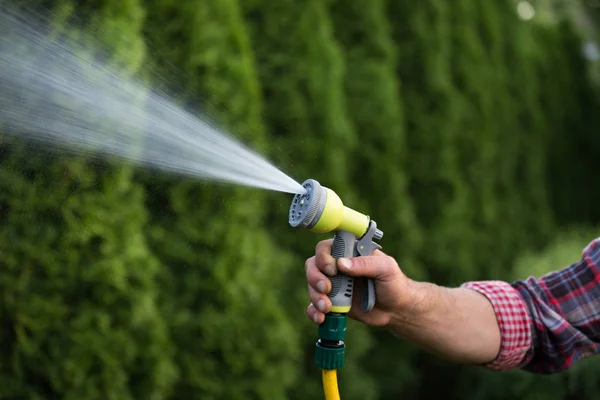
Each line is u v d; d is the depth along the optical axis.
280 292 2.85
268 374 2.40
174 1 2.27
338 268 1.38
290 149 2.90
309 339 2.96
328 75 2.97
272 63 2.91
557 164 5.77
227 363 2.32
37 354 1.91
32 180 1.83
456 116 3.93
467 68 4.15
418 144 3.84
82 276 1.95
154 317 2.11
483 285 1.73
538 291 1.71
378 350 3.55
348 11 3.40
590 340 1.66
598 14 6.73
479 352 1.64
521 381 3.35
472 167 4.18
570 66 6.10
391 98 3.38
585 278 1.67
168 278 2.24
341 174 3.01
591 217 6.27
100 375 1.99
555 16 6.46
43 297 1.90
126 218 2.03
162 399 2.17
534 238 5.11
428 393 4.04
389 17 3.80
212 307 2.30
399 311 1.56
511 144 4.77
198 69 2.30
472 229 4.21
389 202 3.40
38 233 1.86
